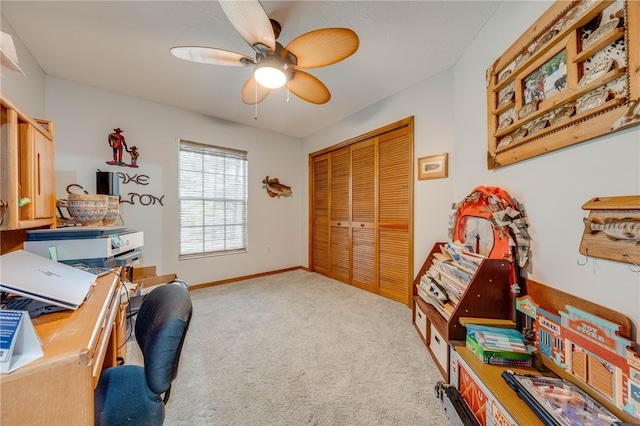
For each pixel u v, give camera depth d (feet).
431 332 5.54
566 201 3.36
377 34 5.55
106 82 7.55
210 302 8.67
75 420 1.83
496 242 4.76
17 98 5.51
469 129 5.94
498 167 4.85
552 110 3.52
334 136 11.35
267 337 6.31
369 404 4.10
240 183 11.44
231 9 3.50
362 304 8.57
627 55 2.52
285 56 4.78
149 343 2.57
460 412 3.57
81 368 1.85
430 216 7.60
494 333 3.94
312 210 13.05
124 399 2.77
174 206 9.48
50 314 2.49
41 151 3.91
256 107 9.18
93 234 4.39
